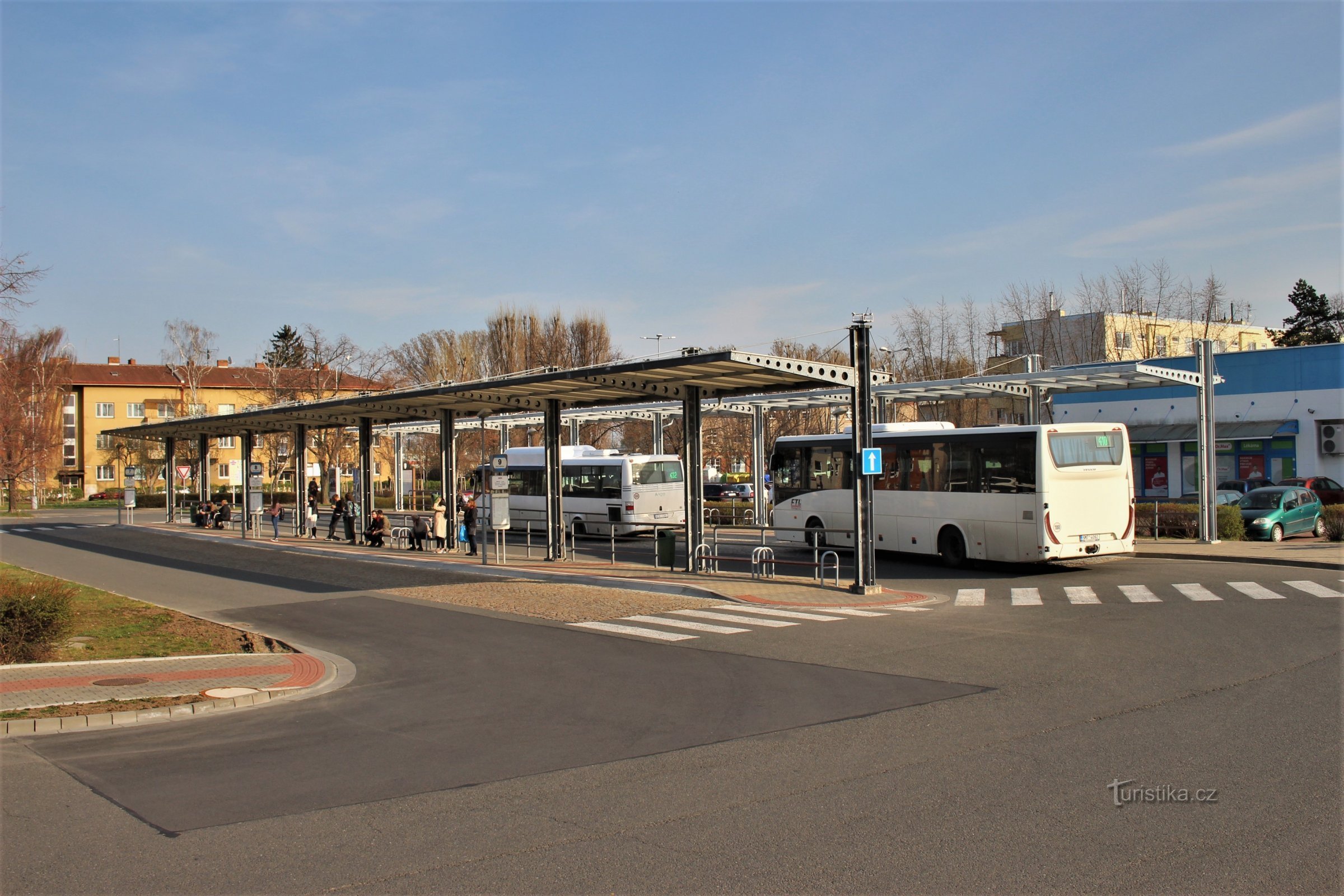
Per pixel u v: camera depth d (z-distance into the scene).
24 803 6.79
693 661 12.14
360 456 34.53
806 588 19.27
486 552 25.78
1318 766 6.91
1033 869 5.22
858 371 18.44
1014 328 52.34
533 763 7.66
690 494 22.36
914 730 8.32
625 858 5.52
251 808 6.64
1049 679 10.35
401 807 6.59
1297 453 37.66
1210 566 21.48
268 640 14.38
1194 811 6.06
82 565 27.50
